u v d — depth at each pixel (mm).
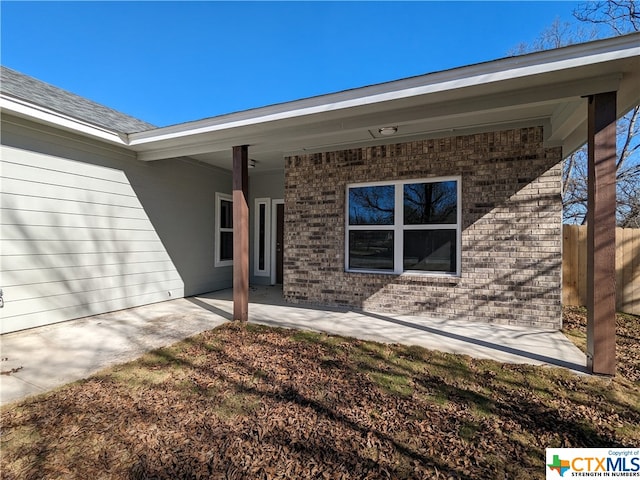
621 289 6160
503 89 3414
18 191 4508
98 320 5242
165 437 2213
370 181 5812
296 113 4160
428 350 3846
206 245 7938
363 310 5852
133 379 3094
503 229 4930
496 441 2188
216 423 2375
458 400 2717
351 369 3334
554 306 4695
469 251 5121
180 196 7227
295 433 2264
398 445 2143
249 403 2660
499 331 4605
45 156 4805
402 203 5652
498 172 4938
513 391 2869
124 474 1877
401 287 5598
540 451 2092
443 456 2041
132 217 6172
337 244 6090
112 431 2273
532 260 4785
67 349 3926
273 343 4121
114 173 5824
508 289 4918
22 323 4594
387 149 5668
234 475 1875
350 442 2170
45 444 2133
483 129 4980
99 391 2855
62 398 2730
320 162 6219
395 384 3004
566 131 4285
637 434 2258
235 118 4582
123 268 6004
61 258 5043
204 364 3461
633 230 6102
